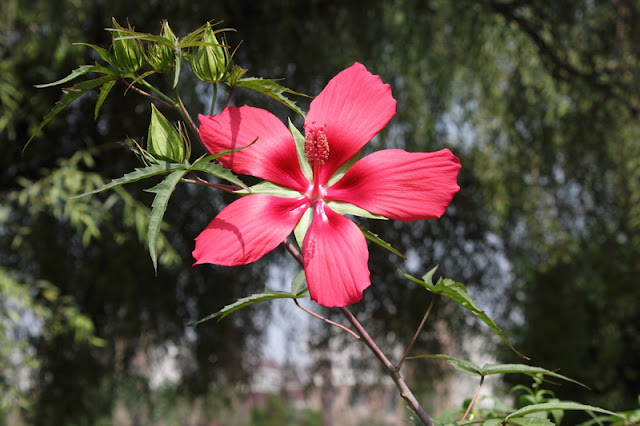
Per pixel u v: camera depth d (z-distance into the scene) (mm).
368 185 974
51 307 4590
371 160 995
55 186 4344
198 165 817
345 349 5902
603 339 5598
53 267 4906
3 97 4492
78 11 4508
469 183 6133
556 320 5730
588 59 6277
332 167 1004
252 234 906
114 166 4914
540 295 5922
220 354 5621
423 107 6145
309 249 906
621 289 5934
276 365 6145
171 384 6098
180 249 5199
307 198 976
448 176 954
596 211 6391
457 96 6609
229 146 968
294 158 1009
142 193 4863
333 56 5473
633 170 6652
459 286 864
